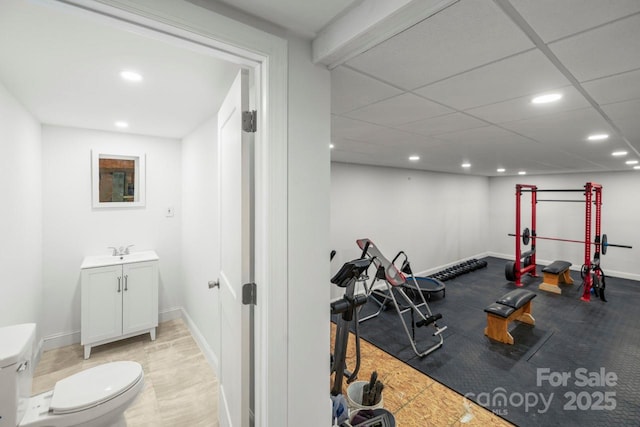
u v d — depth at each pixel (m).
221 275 1.91
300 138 1.25
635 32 0.99
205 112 2.42
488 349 3.18
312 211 1.29
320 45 1.21
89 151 3.07
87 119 2.66
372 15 0.98
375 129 2.39
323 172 1.32
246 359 1.32
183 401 2.25
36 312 2.66
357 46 1.12
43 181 2.84
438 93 1.60
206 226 2.69
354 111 1.92
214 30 1.02
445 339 3.41
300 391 1.29
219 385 1.99
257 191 1.26
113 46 1.36
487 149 3.31
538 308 4.36
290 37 1.21
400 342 3.34
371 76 1.39
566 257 6.63
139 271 3.06
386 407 2.28
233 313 1.49
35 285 2.62
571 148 3.20
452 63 1.25
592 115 1.94
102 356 2.83
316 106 1.28
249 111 1.29
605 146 3.06
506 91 1.55
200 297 2.93
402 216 5.60
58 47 1.37
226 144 1.67
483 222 7.72
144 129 3.07
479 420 2.15
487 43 1.09
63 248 2.97
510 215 7.50
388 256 5.35
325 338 1.36
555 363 2.91
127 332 3.00
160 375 2.55
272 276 1.20
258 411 1.28
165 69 1.62
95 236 3.14
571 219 6.55
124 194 3.30
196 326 3.10
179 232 3.65
